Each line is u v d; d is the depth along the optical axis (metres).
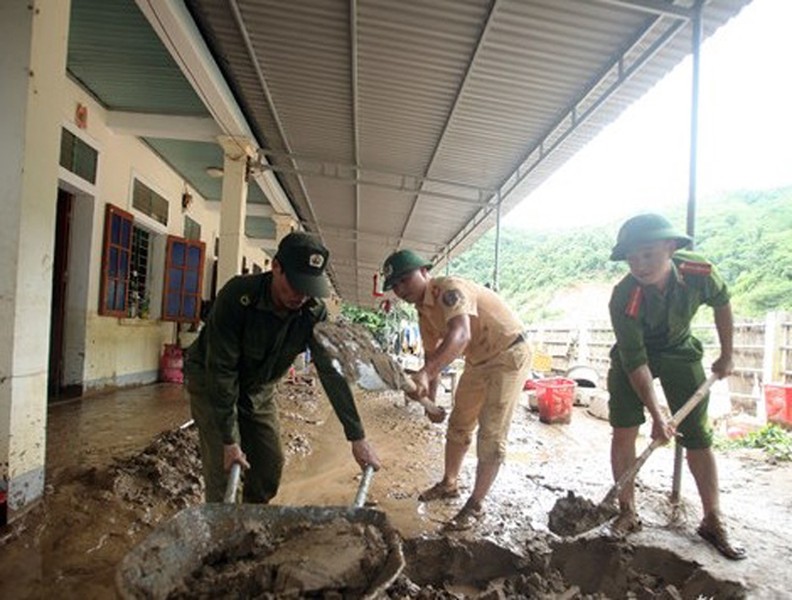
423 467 5.32
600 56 5.42
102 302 8.21
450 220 12.20
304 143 8.43
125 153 8.62
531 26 5.06
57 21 3.44
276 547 2.22
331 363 2.78
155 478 4.09
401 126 7.49
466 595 3.03
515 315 4.00
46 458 4.51
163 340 10.59
